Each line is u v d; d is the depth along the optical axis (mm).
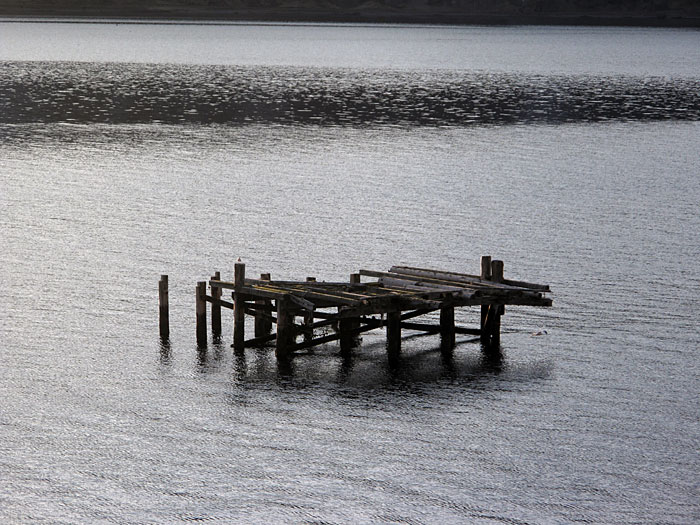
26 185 77938
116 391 38125
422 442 34094
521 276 54000
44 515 29688
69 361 41156
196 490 31062
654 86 179750
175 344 43156
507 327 45875
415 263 56438
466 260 57188
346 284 42500
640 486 31297
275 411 36469
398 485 31359
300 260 56719
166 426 35250
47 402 37125
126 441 34156
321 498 30625
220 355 41844
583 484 31422
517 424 35500
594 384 39125
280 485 31359
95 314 47094
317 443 34031
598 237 62875
